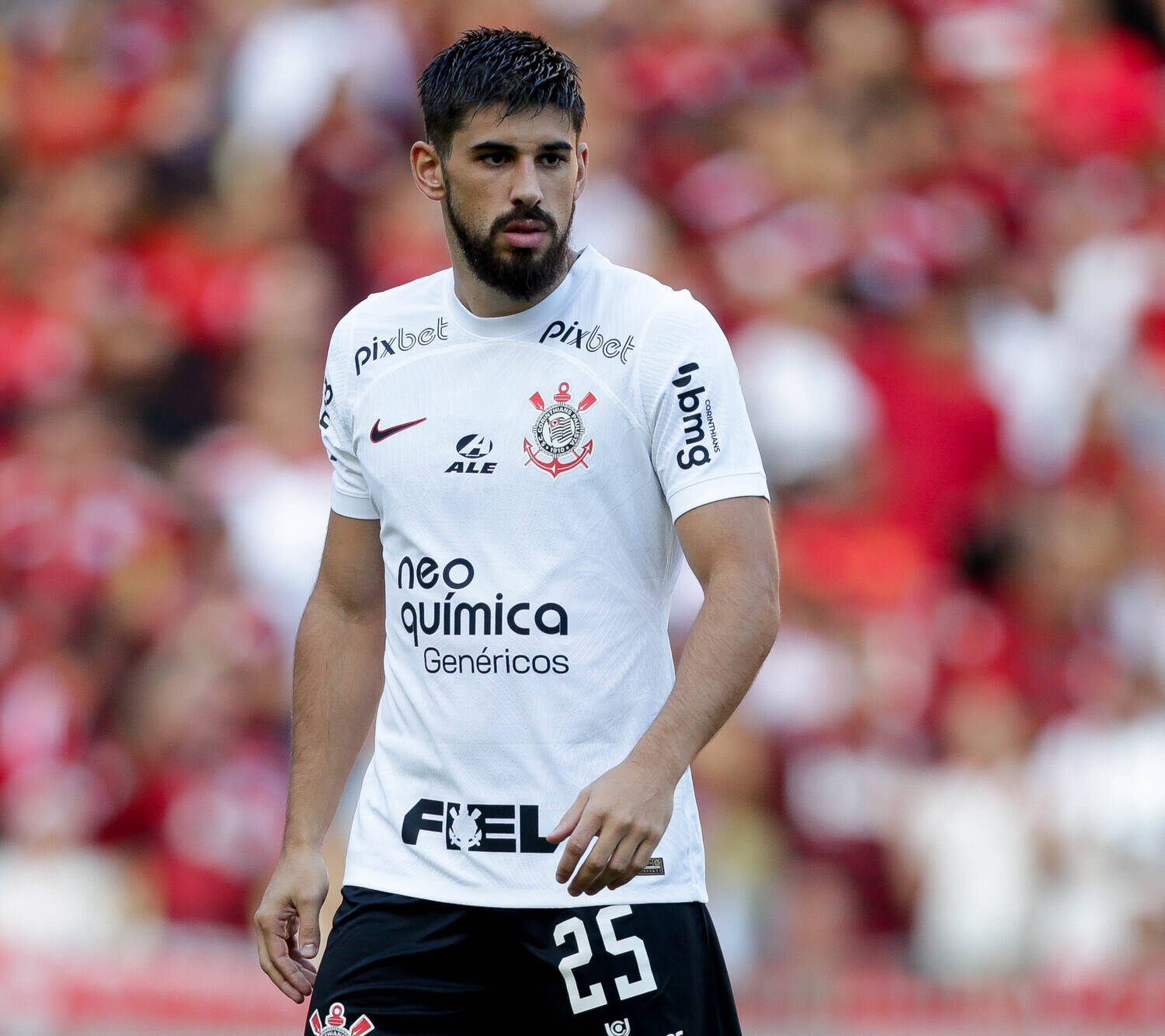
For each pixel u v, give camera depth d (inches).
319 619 386.9
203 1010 863.1
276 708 1074.1
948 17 1499.8
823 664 1072.8
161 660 1085.1
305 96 1389.0
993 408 1269.7
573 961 348.5
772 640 339.3
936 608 1151.0
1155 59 1551.4
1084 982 909.2
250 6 1454.2
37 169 1435.8
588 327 355.6
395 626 364.8
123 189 1389.0
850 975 916.6
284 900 370.9
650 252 1299.2
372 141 1382.9
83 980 854.5
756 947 955.3
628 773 323.6
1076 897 1003.3
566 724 347.6
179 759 1027.3
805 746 1028.5
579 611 348.2
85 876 1002.1
